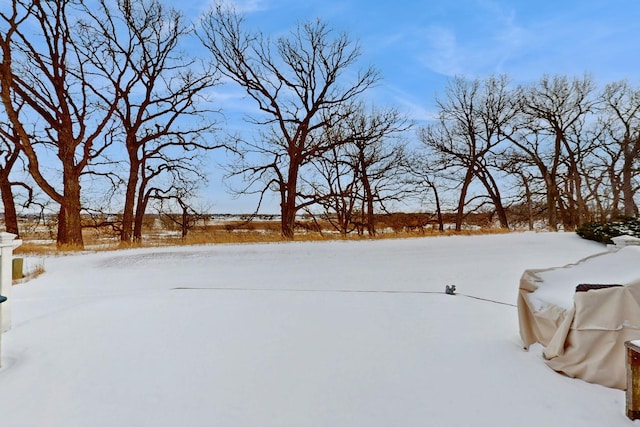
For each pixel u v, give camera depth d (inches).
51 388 129.3
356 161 1172.5
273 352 162.6
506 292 344.5
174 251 591.8
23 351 164.9
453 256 547.5
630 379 109.0
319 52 964.6
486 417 110.5
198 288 340.5
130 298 281.7
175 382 133.5
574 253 562.9
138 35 824.3
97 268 494.6
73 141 734.5
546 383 131.8
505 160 1219.2
